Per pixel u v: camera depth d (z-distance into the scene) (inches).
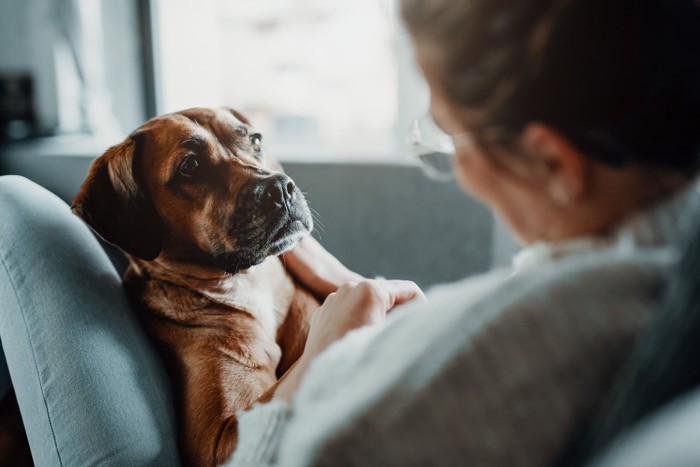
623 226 15.0
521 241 17.4
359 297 23.1
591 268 14.0
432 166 21.1
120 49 84.4
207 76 91.6
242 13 94.3
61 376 30.4
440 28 14.9
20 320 31.8
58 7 77.9
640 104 13.9
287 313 34.3
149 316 33.9
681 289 12.2
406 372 14.0
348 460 13.4
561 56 13.6
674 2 14.2
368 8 92.4
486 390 13.3
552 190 15.4
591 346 13.3
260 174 32.1
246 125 34.8
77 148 70.5
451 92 15.4
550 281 14.0
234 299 32.6
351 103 98.5
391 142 88.4
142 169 32.1
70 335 30.8
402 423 13.4
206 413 30.4
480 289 15.4
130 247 32.0
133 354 31.9
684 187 15.1
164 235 32.4
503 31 14.1
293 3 94.5
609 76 13.6
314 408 15.8
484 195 17.2
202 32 90.4
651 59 13.7
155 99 87.0
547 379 13.2
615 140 14.2
